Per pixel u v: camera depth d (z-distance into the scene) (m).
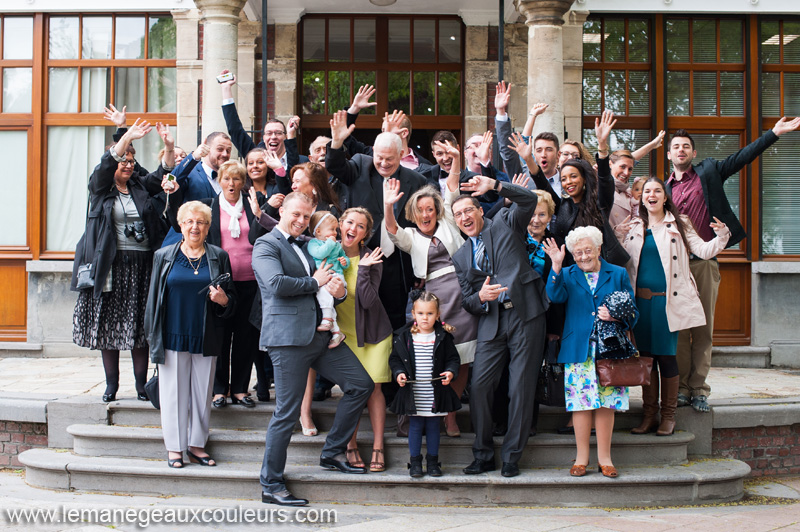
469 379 5.13
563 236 5.20
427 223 4.92
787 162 8.45
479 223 4.91
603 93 8.45
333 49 8.70
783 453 5.80
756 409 5.64
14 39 8.64
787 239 8.43
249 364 5.38
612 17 8.44
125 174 5.41
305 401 5.12
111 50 8.61
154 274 4.83
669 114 8.43
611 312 4.68
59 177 8.67
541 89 7.20
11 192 8.68
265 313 4.52
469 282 4.81
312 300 4.55
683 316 5.14
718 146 8.46
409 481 4.71
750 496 5.18
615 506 4.80
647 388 5.30
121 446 5.17
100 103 8.63
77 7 8.40
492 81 8.54
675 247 5.22
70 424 5.46
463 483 4.71
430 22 8.71
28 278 8.36
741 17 8.41
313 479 4.72
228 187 5.23
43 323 8.32
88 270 5.36
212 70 7.28
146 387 5.03
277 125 5.80
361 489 4.73
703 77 8.46
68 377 6.85
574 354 4.79
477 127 8.53
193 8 8.38
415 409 4.65
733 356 8.05
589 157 5.74
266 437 4.63
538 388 5.03
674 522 4.37
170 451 4.86
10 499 4.71
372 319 4.82
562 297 4.83
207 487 4.80
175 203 5.39
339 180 5.18
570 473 4.84
